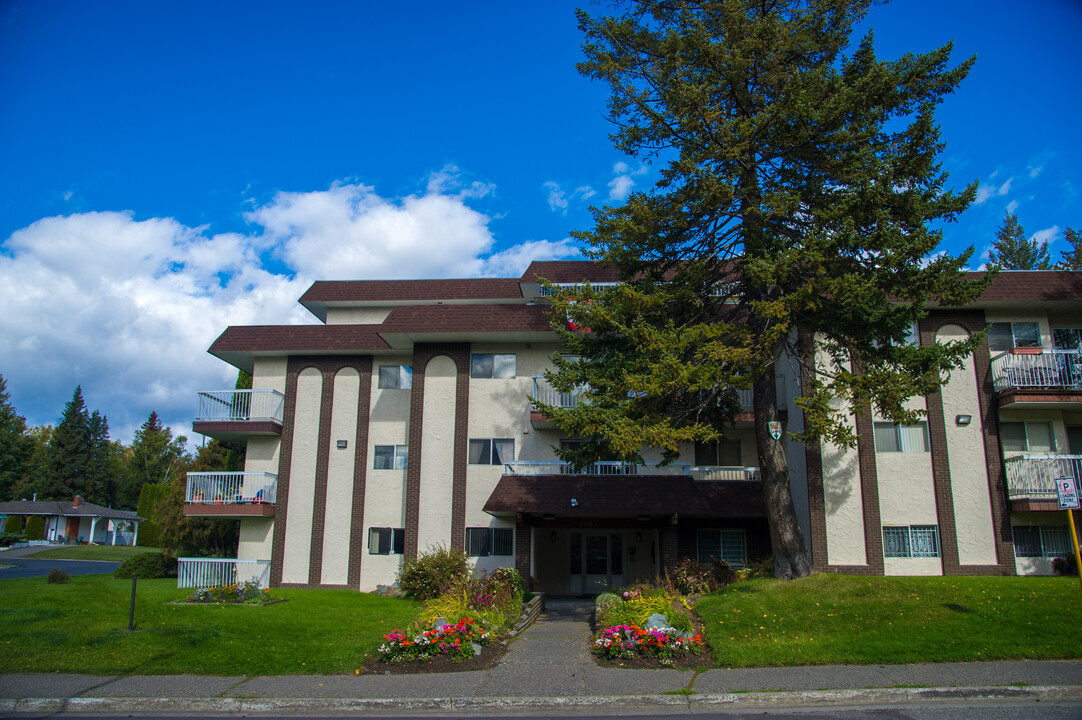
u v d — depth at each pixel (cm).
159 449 9238
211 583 2395
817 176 1714
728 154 1639
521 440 2464
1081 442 2238
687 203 1773
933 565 2106
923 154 1593
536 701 1007
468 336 2467
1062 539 2119
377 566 2456
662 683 1078
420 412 2488
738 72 1722
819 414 1496
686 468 2341
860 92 1645
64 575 2392
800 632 1357
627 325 1789
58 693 1048
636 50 1898
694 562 2195
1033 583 1634
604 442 1836
